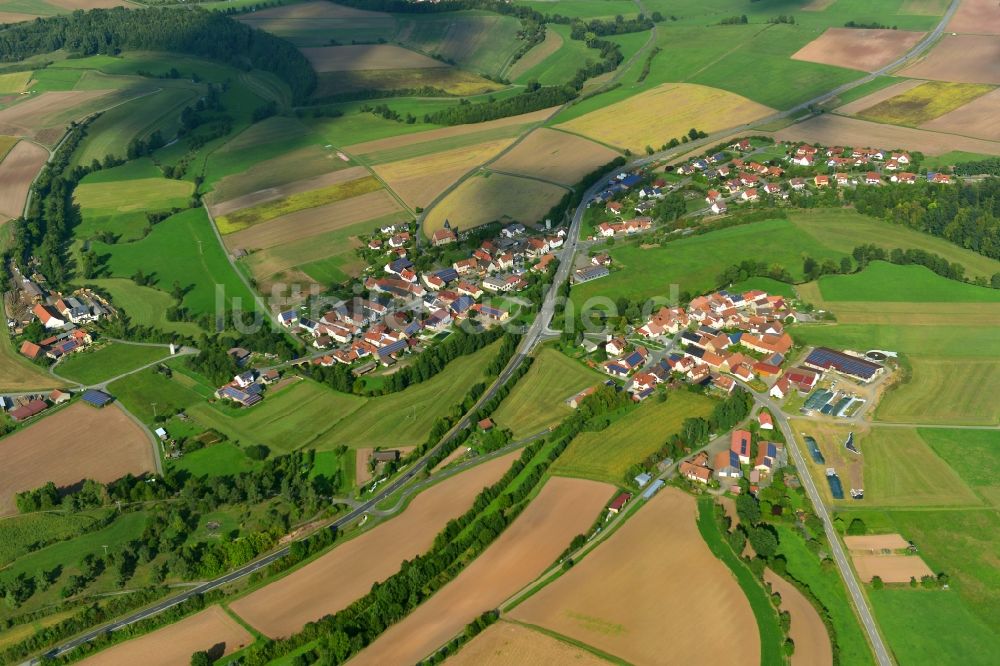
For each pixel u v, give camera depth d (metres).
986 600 165.75
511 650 155.62
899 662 153.62
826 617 161.62
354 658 156.75
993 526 183.50
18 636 169.00
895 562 175.25
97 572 184.25
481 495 194.25
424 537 186.25
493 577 173.50
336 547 185.75
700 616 162.00
